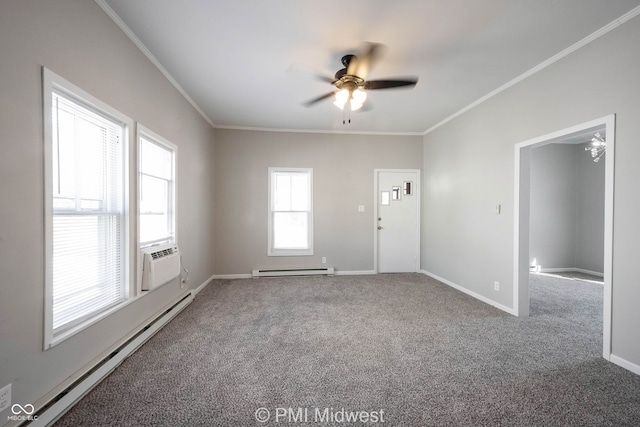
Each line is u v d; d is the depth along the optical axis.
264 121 4.35
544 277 4.85
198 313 3.01
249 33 2.16
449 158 4.17
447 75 2.84
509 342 2.34
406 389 1.72
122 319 2.07
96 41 1.79
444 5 1.85
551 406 1.57
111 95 1.94
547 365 1.99
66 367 1.56
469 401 1.61
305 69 2.68
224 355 2.12
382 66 2.64
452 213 4.10
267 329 2.60
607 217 2.06
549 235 5.37
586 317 2.92
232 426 1.42
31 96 1.35
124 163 2.11
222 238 4.61
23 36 1.31
